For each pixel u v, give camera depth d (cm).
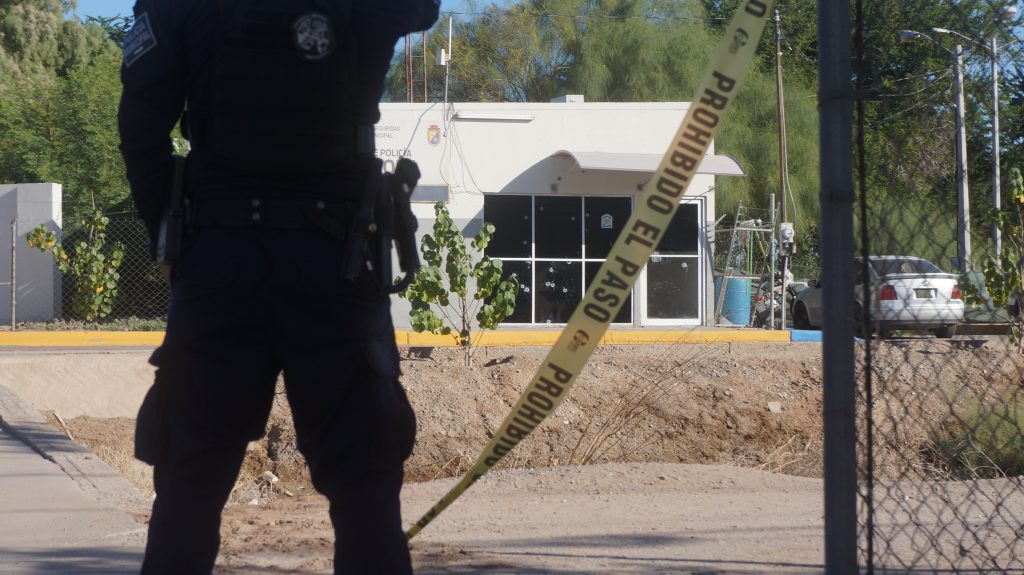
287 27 263
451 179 2511
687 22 3888
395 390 280
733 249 2688
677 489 711
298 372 265
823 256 347
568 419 1229
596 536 551
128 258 2491
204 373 264
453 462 1154
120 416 1296
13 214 2545
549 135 2553
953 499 566
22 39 4119
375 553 266
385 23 273
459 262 1497
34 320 2508
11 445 825
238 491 977
